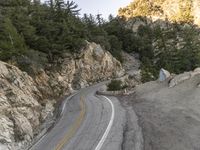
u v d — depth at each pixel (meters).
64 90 49.19
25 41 46.41
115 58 84.38
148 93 29.64
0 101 22.05
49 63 49.31
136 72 74.12
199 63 78.12
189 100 20.91
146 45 99.69
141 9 163.50
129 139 16.61
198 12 160.50
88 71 62.88
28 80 31.34
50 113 31.31
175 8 164.50
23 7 63.53
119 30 104.56
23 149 20.33
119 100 31.28
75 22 68.44
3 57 34.28
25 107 25.22
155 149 14.12
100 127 20.77
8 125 20.70
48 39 52.62
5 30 38.97
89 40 70.06
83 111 28.38
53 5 65.88
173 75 32.59
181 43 90.31
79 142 18.27
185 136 14.53
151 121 18.98
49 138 21.39
